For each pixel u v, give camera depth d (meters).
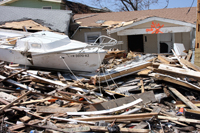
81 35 12.84
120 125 4.92
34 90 6.55
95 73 7.54
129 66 8.25
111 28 11.45
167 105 6.44
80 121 4.97
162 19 10.77
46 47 7.53
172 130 4.91
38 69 8.17
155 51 12.88
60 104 5.84
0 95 5.95
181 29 10.74
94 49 7.46
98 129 4.48
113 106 5.78
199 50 8.22
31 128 4.75
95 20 14.03
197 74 6.56
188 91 6.69
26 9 13.54
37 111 5.21
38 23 11.88
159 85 7.00
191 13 13.53
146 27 11.11
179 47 10.04
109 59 9.79
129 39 13.08
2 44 8.57
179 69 6.97
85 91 6.57
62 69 7.84
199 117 5.17
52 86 6.89
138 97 6.20
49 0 17.47
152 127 4.95
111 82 7.43
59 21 12.16
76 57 7.34
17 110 5.29
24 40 7.96
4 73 7.54
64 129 4.56
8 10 13.20
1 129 4.46
